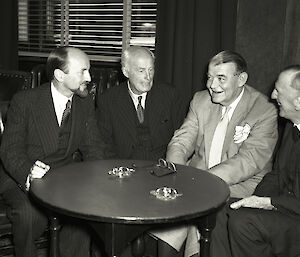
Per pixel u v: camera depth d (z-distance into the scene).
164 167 2.23
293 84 2.23
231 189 2.48
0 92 3.21
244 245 2.16
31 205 2.29
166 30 3.55
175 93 2.98
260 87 3.32
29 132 2.44
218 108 2.63
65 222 2.47
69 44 4.41
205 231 1.97
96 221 1.73
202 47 3.40
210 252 2.22
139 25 4.03
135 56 2.76
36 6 4.56
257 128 2.51
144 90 2.80
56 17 4.48
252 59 3.31
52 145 2.44
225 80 2.47
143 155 2.87
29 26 4.63
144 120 2.89
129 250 2.56
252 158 2.45
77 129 2.51
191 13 3.45
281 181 2.37
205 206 1.76
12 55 4.42
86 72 2.45
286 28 3.16
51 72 2.44
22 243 2.32
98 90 3.19
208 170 2.41
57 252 2.09
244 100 2.58
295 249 2.16
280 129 2.74
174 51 3.53
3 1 4.33
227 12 3.30
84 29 4.39
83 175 2.10
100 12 4.27
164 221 1.65
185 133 2.71
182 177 2.11
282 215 2.17
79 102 2.56
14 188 2.45
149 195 1.86
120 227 1.71
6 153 2.36
